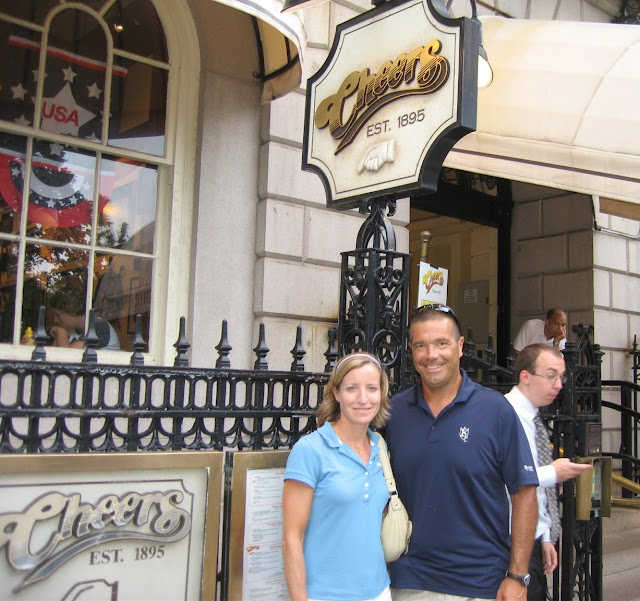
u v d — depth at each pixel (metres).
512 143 6.33
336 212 5.86
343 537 2.69
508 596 2.85
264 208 5.45
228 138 5.40
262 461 2.99
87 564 2.61
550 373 3.70
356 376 2.79
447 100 3.55
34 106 4.63
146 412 2.86
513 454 2.93
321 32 5.90
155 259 5.12
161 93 5.20
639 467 8.00
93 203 4.88
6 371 2.59
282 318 5.50
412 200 8.25
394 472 3.06
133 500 2.71
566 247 8.75
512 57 6.48
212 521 2.86
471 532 2.90
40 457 2.53
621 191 6.43
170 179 5.20
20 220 4.57
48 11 4.71
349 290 4.02
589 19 9.16
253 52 5.52
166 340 5.04
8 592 2.47
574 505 4.50
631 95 5.81
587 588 4.59
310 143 4.39
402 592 2.98
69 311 4.71
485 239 9.48
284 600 3.00
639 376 8.78
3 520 2.47
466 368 4.76
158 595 2.74
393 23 3.96
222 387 3.07
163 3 5.19
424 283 5.16
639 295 9.12
